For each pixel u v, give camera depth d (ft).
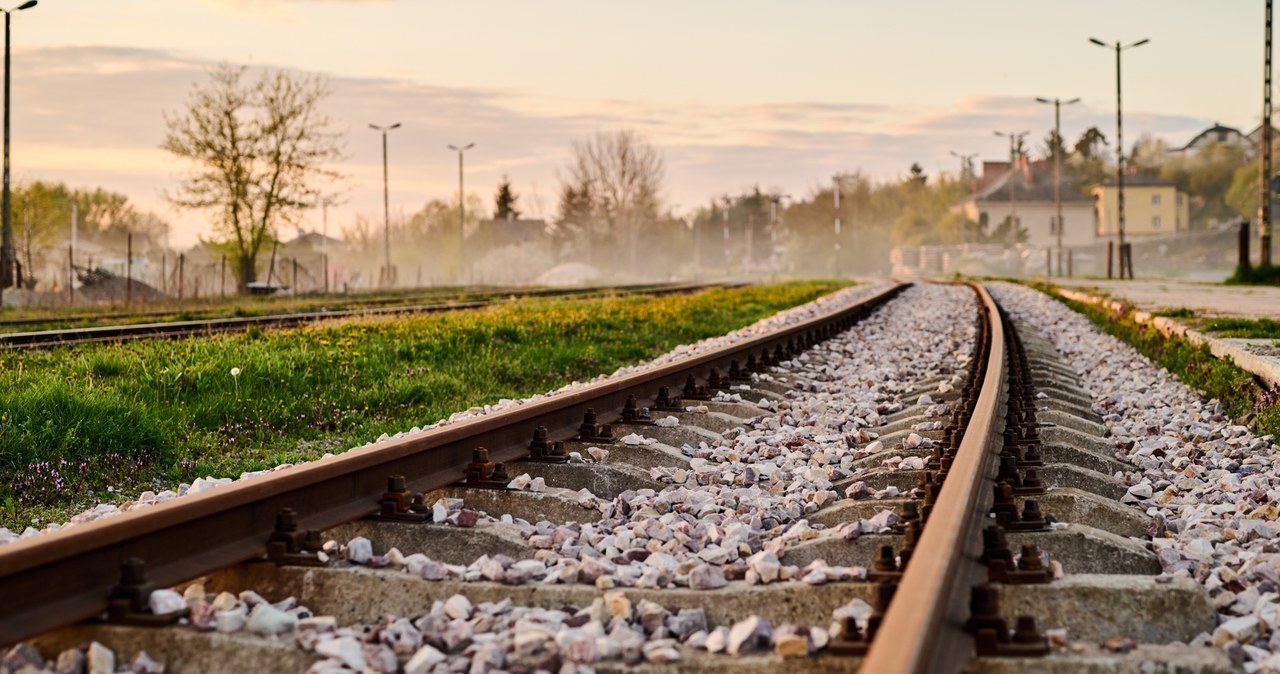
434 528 17.33
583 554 16.79
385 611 14.67
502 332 56.03
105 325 74.79
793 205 573.74
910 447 26.89
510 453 23.00
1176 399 39.81
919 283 184.24
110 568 13.57
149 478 26.71
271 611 13.25
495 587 14.84
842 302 108.17
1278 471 25.52
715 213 592.19
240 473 26.94
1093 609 13.80
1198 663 11.93
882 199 541.34
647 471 23.67
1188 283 144.15
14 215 213.05
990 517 17.43
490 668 12.19
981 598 12.30
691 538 18.25
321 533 16.60
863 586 14.24
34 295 119.34
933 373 45.01
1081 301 100.94
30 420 26.96
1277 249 376.27
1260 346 43.80
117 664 12.44
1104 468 25.21
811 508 21.33
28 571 12.53
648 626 13.71
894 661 9.48
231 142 159.33
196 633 12.68
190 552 14.76
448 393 39.96
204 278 172.96
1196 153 526.98
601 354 53.11
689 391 34.55
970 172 488.44
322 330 53.72
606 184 424.87
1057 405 34.83
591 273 320.09
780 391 39.19
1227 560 16.88
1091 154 603.26
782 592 14.43
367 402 36.27
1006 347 48.67
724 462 25.81
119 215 443.32
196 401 33.91
